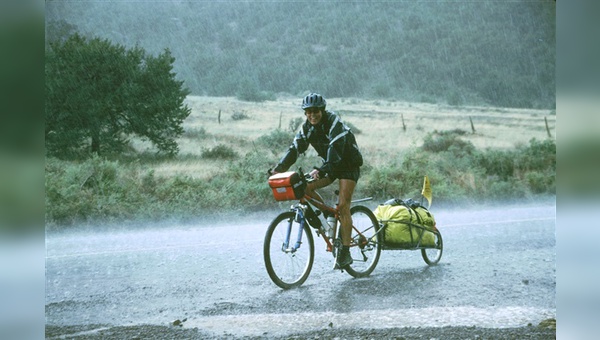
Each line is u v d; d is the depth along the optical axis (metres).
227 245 8.56
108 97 19.44
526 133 25.23
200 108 25.86
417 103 33.19
